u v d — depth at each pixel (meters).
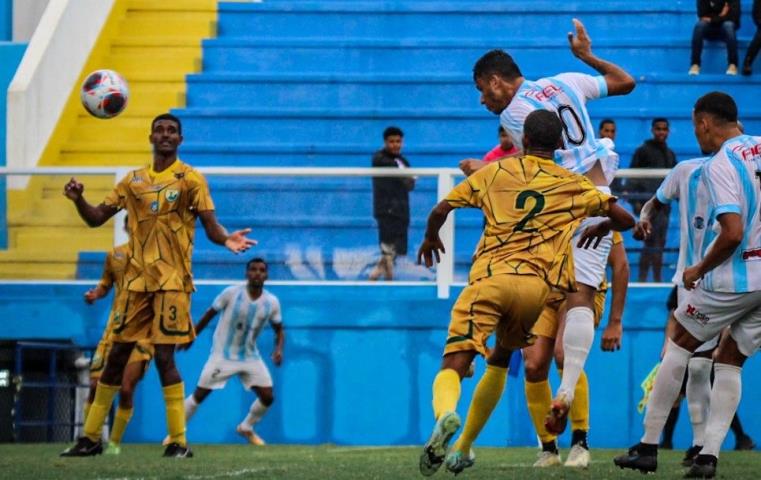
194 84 47.59
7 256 36.16
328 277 35.75
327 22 50.34
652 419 20.44
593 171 21.47
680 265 22.48
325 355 35.53
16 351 34.62
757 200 19.66
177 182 25.81
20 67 43.66
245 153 44.88
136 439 35.34
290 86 47.59
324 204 35.75
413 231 35.62
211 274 35.97
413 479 19.83
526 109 20.88
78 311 36.06
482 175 18.22
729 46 47.03
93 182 36.03
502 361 18.91
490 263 17.77
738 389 20.16
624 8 49.91
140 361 28.98
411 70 48.72
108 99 28.95
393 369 35.44
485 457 27.61
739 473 21.91
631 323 35.03
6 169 36.00
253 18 50.47
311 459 26.06
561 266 17.77
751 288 19.62
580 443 22.73
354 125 46.34
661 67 48.50
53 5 45.91
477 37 49.84
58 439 36.75
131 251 26.06
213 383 34.28
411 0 51.34
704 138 20.05
